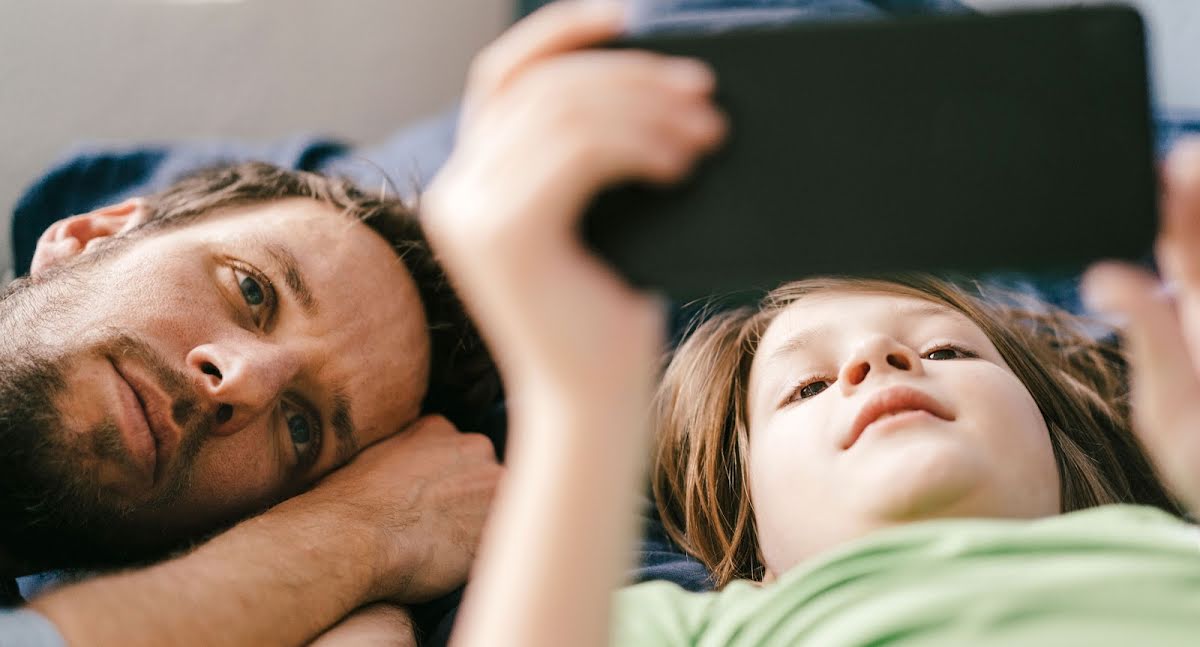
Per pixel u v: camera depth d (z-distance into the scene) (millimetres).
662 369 1109
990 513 693
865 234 434
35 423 778
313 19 1560
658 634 702
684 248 420
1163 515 670
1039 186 446
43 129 1390
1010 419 732
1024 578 552
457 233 384
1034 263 444
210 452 838
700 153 424
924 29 454
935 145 443
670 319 1155
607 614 430
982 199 443
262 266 906
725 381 976
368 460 941
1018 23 456
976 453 698
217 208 968
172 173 1271
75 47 1418
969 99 447
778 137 435
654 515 1073
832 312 862
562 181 371
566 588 423
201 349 827
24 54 1394
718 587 913
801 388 824
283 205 996
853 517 708
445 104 1645
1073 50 453
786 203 431
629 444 422
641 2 1308
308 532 819
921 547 598
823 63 444
